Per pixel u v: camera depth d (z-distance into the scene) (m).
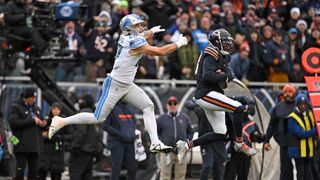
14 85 53.06
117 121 46.44
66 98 49.69
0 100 50.69
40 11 48.31
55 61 50.09
